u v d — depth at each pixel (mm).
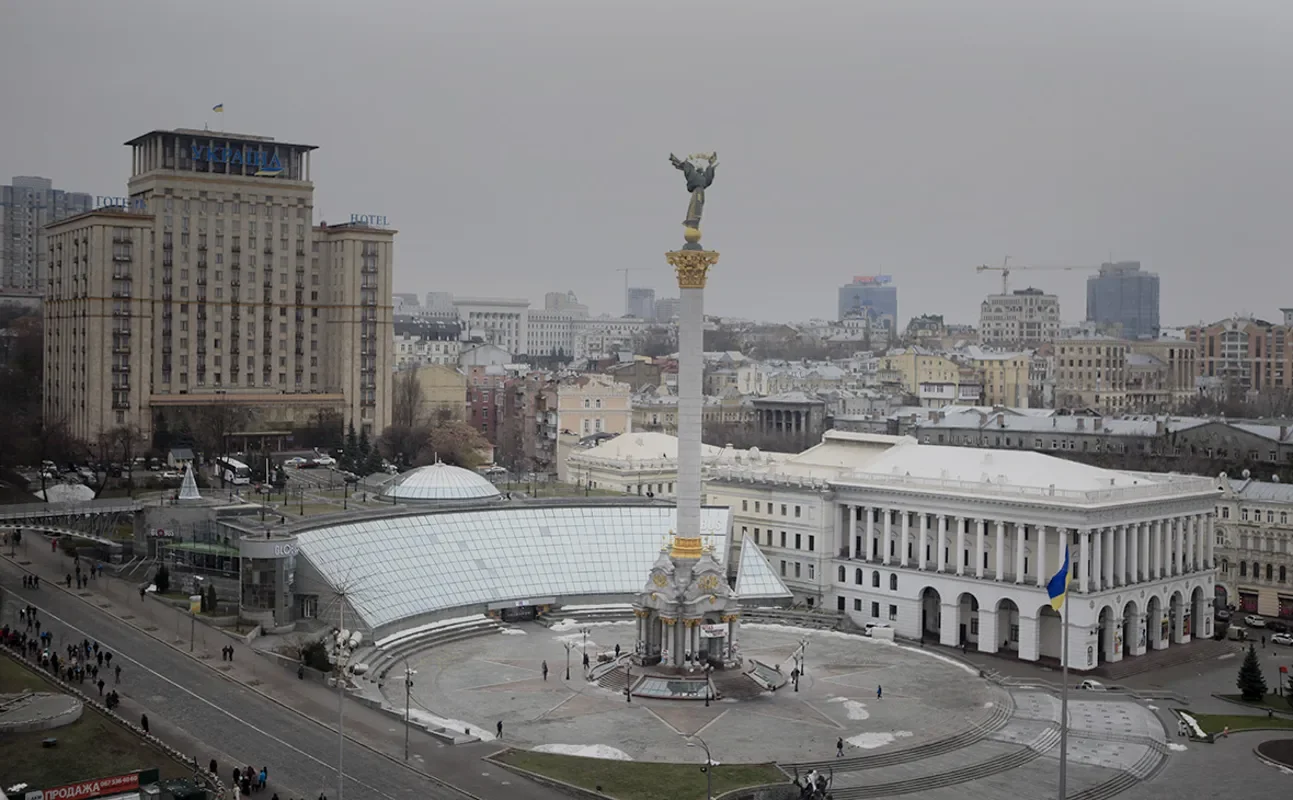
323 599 185125
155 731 136250
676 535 175125
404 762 133125
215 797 115875
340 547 197875
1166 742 153875
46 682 147250
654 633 174000
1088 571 194125
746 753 141625
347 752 135000
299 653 165625
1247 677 174125
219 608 186500
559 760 136250
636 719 154125
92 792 112125
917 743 146875
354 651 176000
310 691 155125
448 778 129125
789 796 129250
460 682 169125
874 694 169500
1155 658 198375
